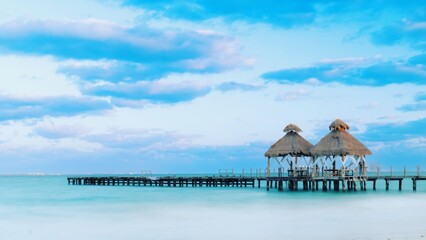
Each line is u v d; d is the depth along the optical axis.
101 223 34.06
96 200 54.00
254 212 38.97
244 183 78.06
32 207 46.28
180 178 82.25
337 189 59.91
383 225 31.02
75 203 50.25
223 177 77.44
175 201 50.62
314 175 59.88
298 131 62.25
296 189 60.81
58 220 36.19
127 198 56.22
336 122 58.50
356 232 28.31
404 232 27.98
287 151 60.09
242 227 31.12
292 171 61.75
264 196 54.19
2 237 29.28
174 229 30.73
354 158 58.72
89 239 28.03
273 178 62.12
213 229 30.48
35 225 33.75
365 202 45.91
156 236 28.38
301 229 29.94
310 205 43.62
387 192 58.47
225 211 40.03
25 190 79.44
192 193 62.97
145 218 36.31
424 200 47.84
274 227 30.89
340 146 56.69
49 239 28.42
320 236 27.36
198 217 36.44
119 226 32.47
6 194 67.31
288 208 41.47
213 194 59.75
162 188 78.81
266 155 62.38
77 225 33.41
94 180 95.69
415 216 35.50
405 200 47.75
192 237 27.83
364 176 58.31
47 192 72.00
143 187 84.38
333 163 59.91
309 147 61.00
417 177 60.06
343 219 34.12
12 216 39.00
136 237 28.22
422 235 26.80
